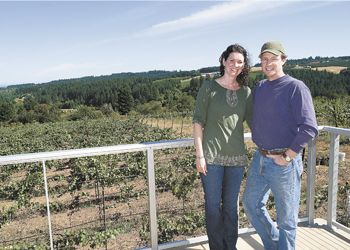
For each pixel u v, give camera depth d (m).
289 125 2.40
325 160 9.62
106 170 8.74
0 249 4.21
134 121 32.53
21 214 7.40
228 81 2.54
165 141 2.87
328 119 18.38
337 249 2.98
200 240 3.18
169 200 7.06
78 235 4.92
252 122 2.63
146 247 3.06
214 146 2.55
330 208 3.37
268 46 2.39
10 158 2.38
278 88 2.41
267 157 2.52
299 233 3.30
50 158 2.49
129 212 7.17
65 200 8.23
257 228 2.78
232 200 2.72
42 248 4.39
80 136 21.77
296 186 2.51
